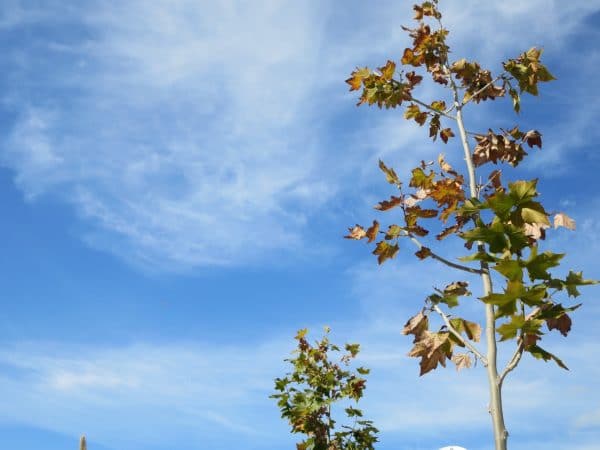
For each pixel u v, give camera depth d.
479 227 4.55
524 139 6.05
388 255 5.55
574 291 4.46
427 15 6.48
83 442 6.22
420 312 5.12
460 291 5.09
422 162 5.99
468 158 5.82
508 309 4.38
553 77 6.01
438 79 6.50
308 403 9.73
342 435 9.84
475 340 4.95
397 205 5.48
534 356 4.62
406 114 6.52
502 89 6.25
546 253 4.21
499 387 4.68
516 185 4.45
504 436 4.54
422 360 4.96
